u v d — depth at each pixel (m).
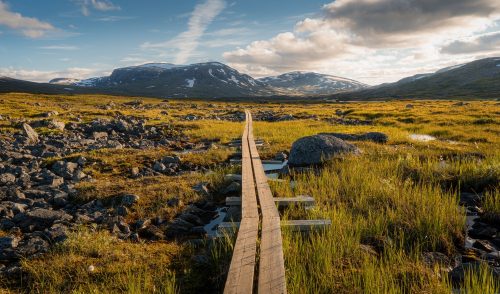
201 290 6.90
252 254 6.98
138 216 10.91
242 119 56.03
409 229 9.66
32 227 9.84
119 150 23.20
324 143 19.06
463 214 11.32
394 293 6.32
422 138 29.25
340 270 7.38
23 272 7.31
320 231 9.36
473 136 27.78
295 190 13.34
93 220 10.39
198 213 11.63
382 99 197.62
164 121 45.81
